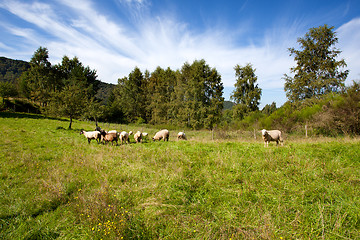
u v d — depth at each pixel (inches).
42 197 181.2
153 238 124.5
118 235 124.5
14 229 138.8
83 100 870.4
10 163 291.4
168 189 186.9
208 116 1261.1
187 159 278.1
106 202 161.9
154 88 1948.8
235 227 129.0
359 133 544.4
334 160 234.4
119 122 1859.0
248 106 1325.0
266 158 256.8
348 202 147.6
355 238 114.7
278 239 115.8
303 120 740.7
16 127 716.0
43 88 1779.0
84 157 316.8
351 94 573.3
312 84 858.1
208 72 1375.5
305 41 884.6
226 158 273.7
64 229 141.5
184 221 138.7
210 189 185.6
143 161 290.5
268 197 164.7
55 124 917.8
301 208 145.8
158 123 1658.5
